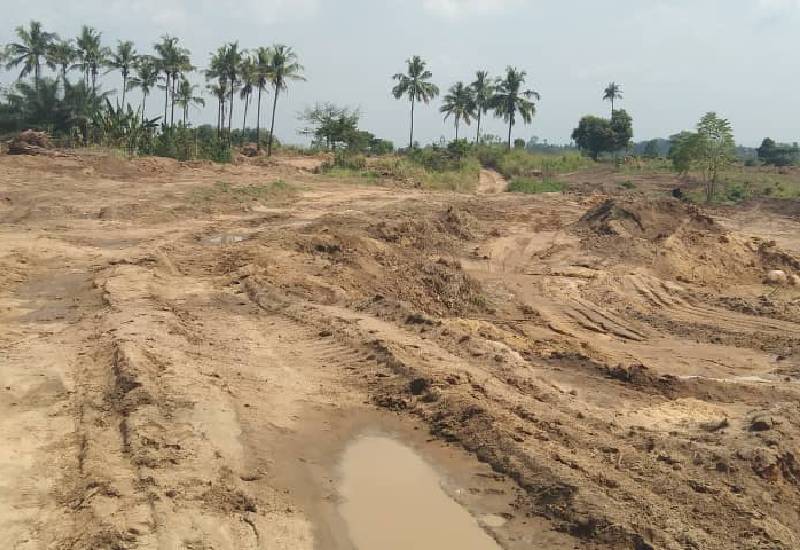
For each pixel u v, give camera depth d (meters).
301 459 7.31
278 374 9.60
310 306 12.72
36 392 8.45
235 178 36.69
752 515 6.31
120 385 8.51
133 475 6.50
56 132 52.19
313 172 48.81
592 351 13.34
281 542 5.77
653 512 6.19
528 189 46.41
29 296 13.16
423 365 9.73
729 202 39.09
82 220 21.77
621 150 79.00
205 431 7.52
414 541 5.93
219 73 55.03
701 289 20.22
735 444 7.66
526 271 20.80
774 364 13.32
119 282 13.93
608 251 22.69
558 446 7.55
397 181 45.47
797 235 30.89
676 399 10.38
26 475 6.50
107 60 55.81
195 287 14.30
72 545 5.43
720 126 39.78
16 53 54.62
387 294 15.46
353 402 8.84
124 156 38.44
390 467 7.23
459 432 7.91
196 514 5.97
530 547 5.85
